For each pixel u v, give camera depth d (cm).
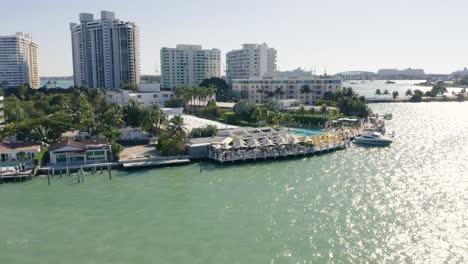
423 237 5125
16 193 7288
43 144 10325
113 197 6962
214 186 7550
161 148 10031
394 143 11800
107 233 5434
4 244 5166
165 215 6044
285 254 4731
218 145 9919
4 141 10819
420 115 19462
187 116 15362
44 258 4775
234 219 5831
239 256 4697
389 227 5444
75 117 12212
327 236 5197
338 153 10525
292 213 6034
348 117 16950
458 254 4678
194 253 4800
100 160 9344
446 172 8212
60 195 7131
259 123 14775
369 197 6700
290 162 9562
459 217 5747
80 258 4753
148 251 4884
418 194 6800
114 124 12019
